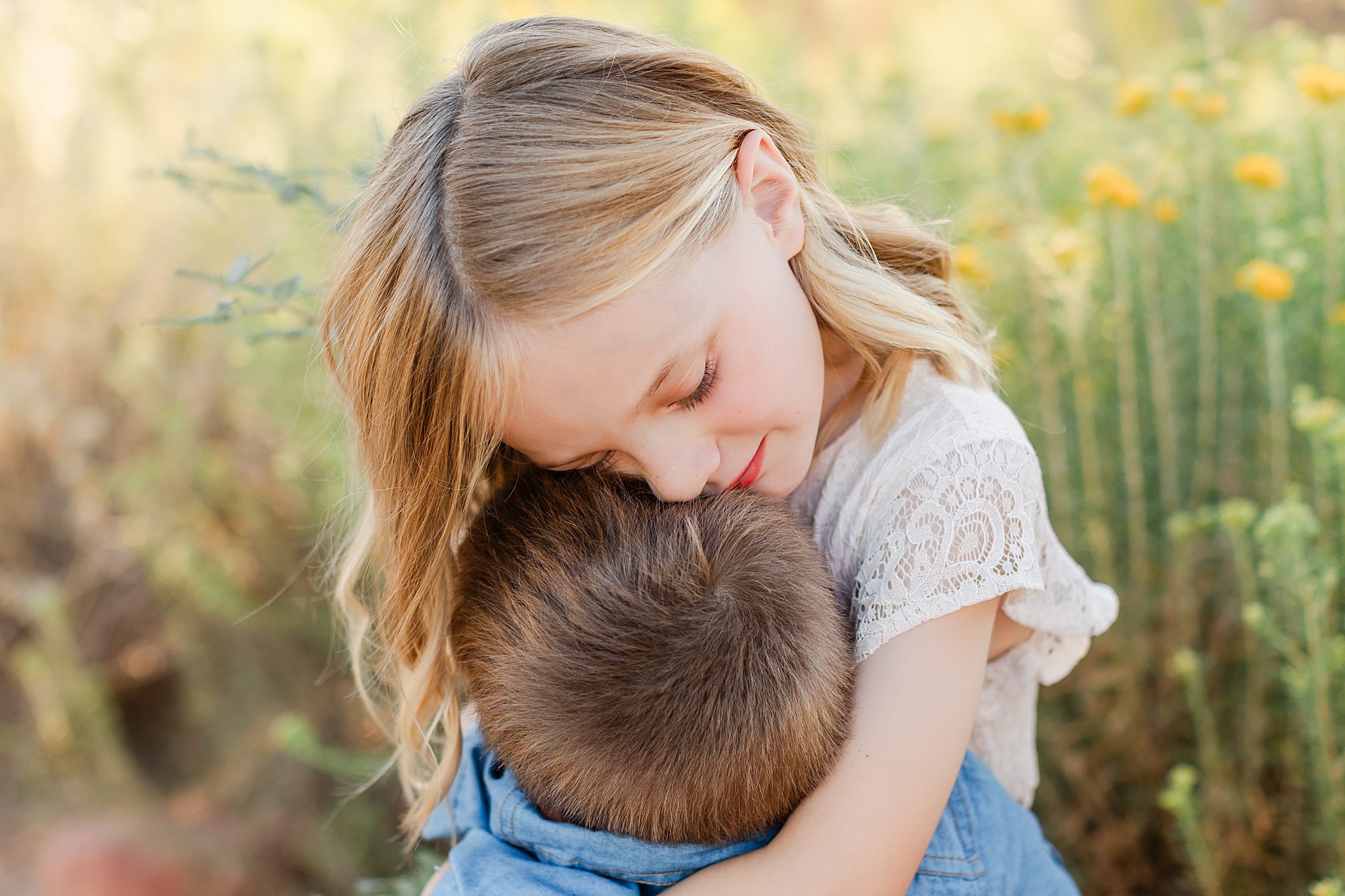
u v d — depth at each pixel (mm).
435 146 971
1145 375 2213
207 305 2957
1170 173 2301
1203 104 2117
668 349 916
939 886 1073
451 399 972
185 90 2936
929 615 997
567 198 906
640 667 863
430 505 1046
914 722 971
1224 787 1866
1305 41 2396
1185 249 2271
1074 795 2055
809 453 1069
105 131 3078
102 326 3139
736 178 1009
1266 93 2850
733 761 859
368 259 1002
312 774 2777
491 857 997
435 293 941
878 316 1101
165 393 3029
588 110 955
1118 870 2033
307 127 2727
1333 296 2025
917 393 1110
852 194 1750
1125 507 2150
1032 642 1225
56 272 3184
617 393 921
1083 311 2016
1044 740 2018
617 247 899
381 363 1001
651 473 970
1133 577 2027
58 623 2793
